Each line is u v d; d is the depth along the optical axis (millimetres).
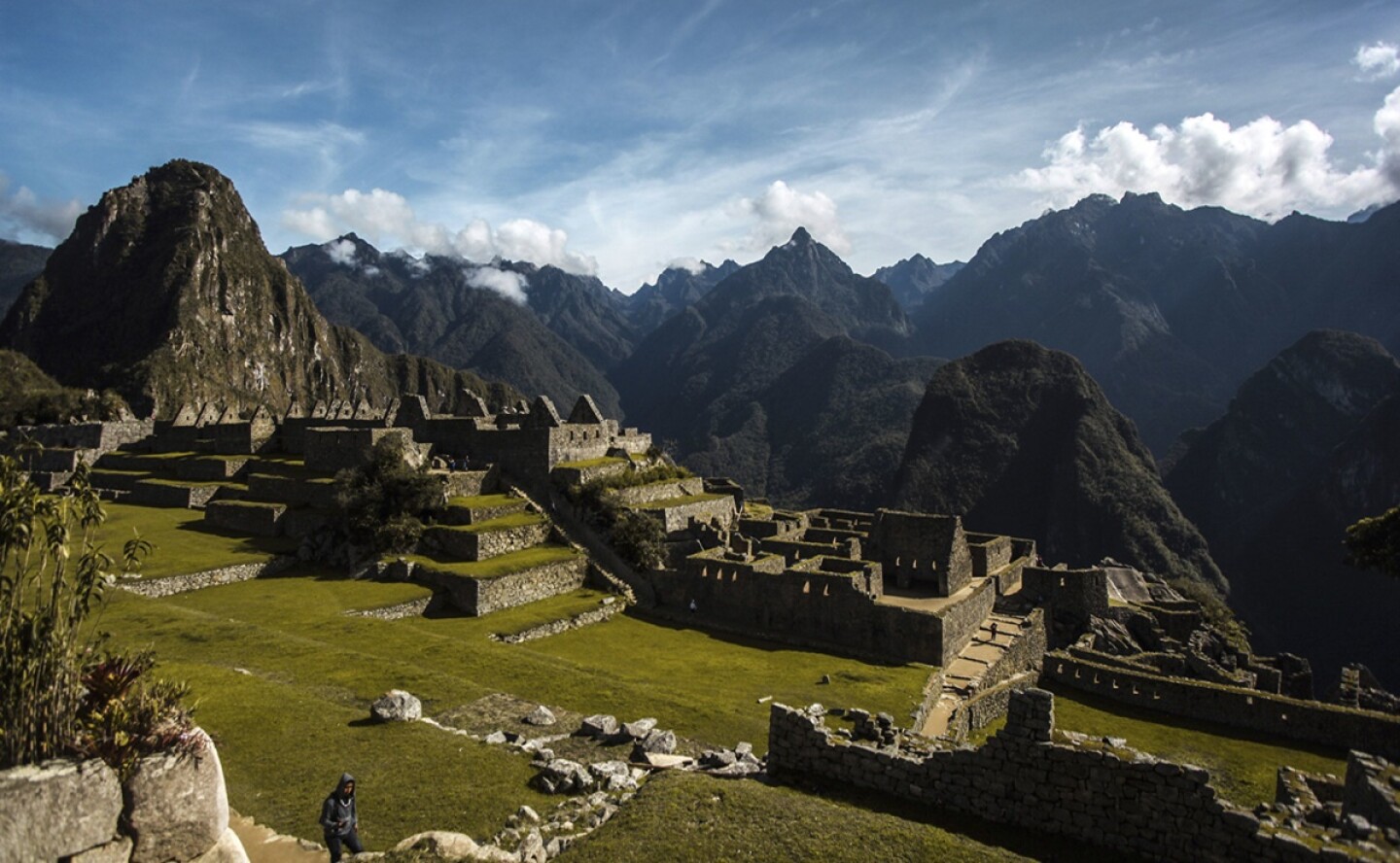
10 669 9734
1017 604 47938
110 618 30547
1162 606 54250
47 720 9891
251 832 14258
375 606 36688
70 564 36625
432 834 13680
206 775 10961
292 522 48062
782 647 39125
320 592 38844
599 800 16266
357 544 44406
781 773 16703
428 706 22828
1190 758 28500
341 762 17953
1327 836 12469
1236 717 32031
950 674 35688
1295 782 16188
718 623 42906
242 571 41375
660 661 35188
